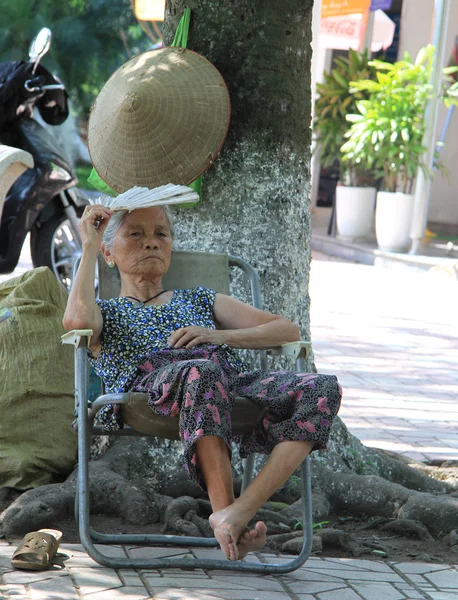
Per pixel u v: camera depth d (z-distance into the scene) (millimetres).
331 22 22453
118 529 5172
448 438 7824
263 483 4168
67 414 5848
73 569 4383
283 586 4344
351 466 6188
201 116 5711
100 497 5371
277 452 4258
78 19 30906
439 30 20625
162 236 5129
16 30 30172
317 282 17172
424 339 12531
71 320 4648
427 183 20547
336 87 23094
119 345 4863
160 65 5812
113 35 31141
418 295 16312
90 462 5730
